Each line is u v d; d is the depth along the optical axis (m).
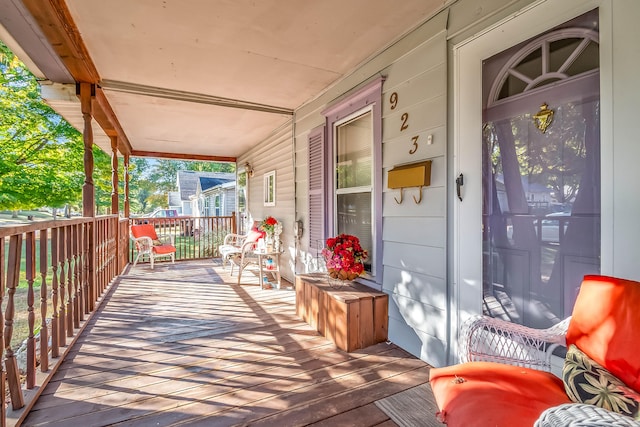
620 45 1.42
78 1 2.19
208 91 3.94
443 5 2.27
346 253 2.91
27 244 1.93
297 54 3.00
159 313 3.48
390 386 2.06
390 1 2.22
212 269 6.12
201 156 8.26
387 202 2.83
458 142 2.18
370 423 1.71
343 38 2.72
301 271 4.65
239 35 2.66
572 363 1.22
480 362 1.42
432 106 2.37
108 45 2.80
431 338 2.37
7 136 7.59
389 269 2.81
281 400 1.91
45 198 7.93
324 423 1.71
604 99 1.48
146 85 3.73
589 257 1.56
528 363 1.49
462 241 2.15
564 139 1.65
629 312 1.14
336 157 3.74
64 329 2.52
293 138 4.85
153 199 24.16
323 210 3.91
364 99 3.15
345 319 2.57
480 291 2.04
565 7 1.61
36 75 3.26
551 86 1.70
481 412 1.08
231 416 1.76
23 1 2.06
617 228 1.44
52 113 7.91
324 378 2.16
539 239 1.77
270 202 6.05
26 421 1.70
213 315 3.43
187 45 2.81
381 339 2.73
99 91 3.67
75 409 1.81
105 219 4.22
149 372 2.23
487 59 2.01
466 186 2.12
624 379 1.08
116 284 4.82
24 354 2.73
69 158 8.25
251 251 5.25
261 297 4.15
